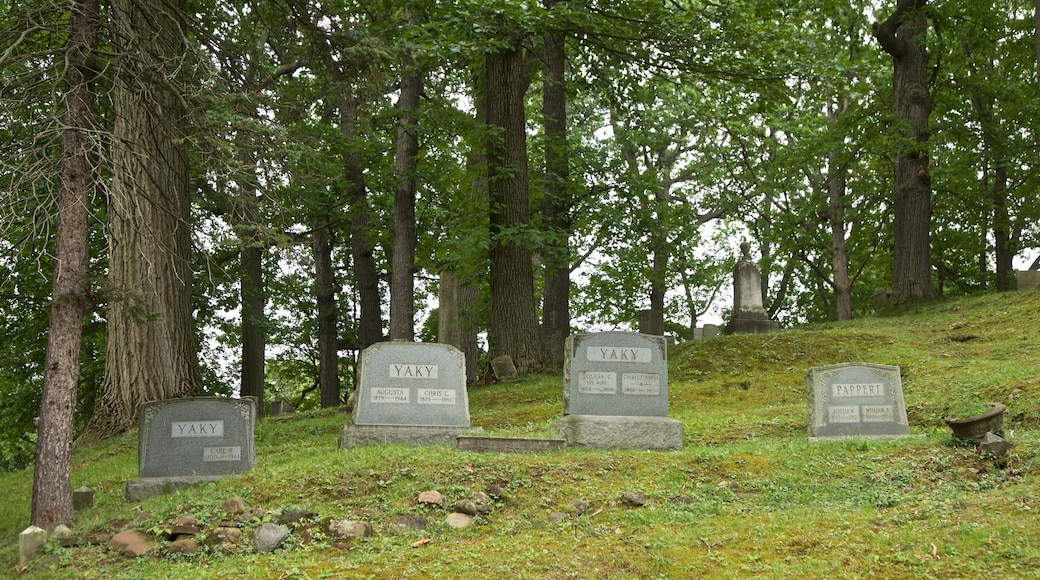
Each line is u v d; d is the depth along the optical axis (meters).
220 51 15.27
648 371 14.73
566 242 26.80
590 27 22.97
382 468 11.98
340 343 38.84
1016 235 36.22
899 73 31.25
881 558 8.45
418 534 10.17
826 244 37.59
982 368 18.34
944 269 38.69
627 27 23.52
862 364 14.51
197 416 13.33
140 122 19.22
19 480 18.12
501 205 25.34
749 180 40.28
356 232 33.34
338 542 9.91
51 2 12.21
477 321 33.41
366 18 26.88
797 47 23.34
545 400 21.61
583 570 8.76
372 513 10.66
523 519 10.58
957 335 23.25
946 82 31.88
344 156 30.09
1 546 11.93
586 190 29.81
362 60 16.72
